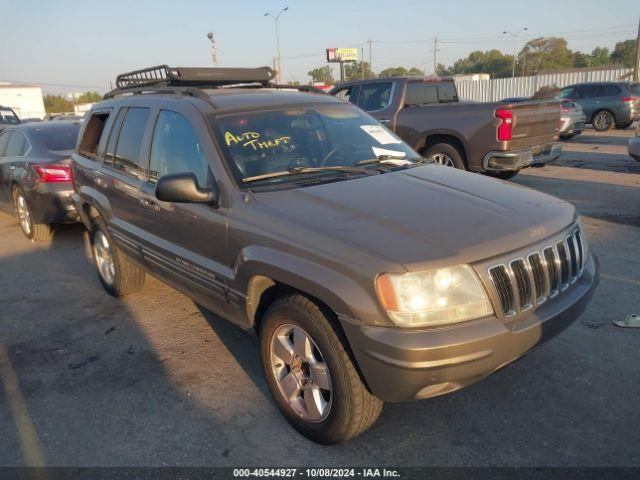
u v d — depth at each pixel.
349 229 2.70
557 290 2.87
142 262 4.35
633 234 6.39
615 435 2.93
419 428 3.07
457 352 2.42
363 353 2.49
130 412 3.37
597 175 10.71
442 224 2.73
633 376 3.47
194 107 3.74
